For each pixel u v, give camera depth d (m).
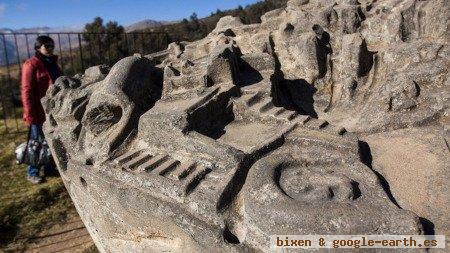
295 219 1.35
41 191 3.77
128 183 1.82
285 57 2.67
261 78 2.37
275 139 1.78
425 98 2.08
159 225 1.71
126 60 2.36
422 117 2.01
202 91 2.14
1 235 3.24
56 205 3.64
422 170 1.67
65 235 3.23
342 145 1.70
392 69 2.29
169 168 1.77
